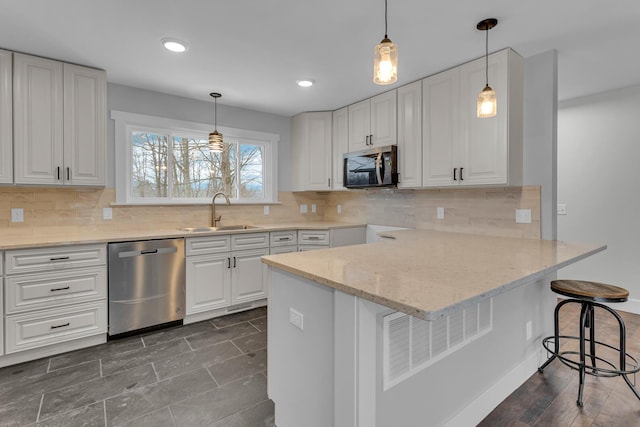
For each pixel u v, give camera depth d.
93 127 2.64
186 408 1.78
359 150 3.47
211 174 3.71
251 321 3.03
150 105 3.19
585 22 1.96
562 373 2.17
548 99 2.32
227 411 1.76
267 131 3.99
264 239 3.38
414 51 2.34
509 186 2.44
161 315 2.78
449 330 1.52
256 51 2.37
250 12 1.88
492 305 1.78
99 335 2.54
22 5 1.80
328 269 1.38
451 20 1.95
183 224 3.43
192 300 2.95
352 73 2.77
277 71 2.73
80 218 2.87
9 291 2.16
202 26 2.04
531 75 2.40
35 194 2.68
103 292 2.51
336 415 1.18
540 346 2.23
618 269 3.32
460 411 1.60
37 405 1.79
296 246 3.61
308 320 1.39
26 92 2.38
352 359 1.11
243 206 3.84
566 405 1.84
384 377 1.25
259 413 1.75
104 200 2.97
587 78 2.91
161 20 1.97
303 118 3.94
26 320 2.22
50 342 2.30
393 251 1.86
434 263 1.50
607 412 1.78
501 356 1.87
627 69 2.69
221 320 3.05
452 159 2.60
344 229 3.72
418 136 2.86
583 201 3.51
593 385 2.03
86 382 2.01
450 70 2.61
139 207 3.16
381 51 1.33
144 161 3.29
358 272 1.32
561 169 3.65
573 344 2.56
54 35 2.13
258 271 3.35
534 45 2.25
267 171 4.09
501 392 1.86
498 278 1.22
